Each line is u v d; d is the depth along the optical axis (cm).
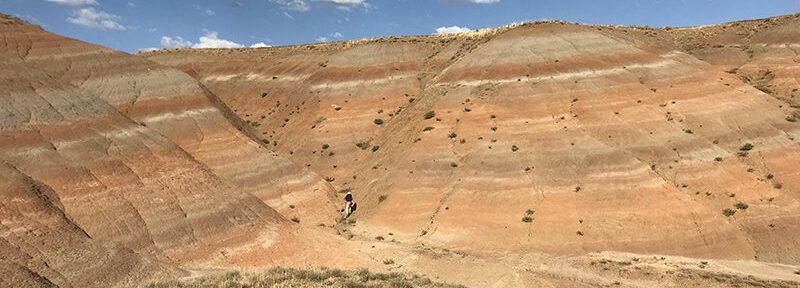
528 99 6041
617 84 6097
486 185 5200
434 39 8638
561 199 4938
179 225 3900
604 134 5531
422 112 6412
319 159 6650
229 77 8856
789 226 4591
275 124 7612
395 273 3294
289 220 4756
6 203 3334
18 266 2944
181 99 6347
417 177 5491
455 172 5419
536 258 4325
